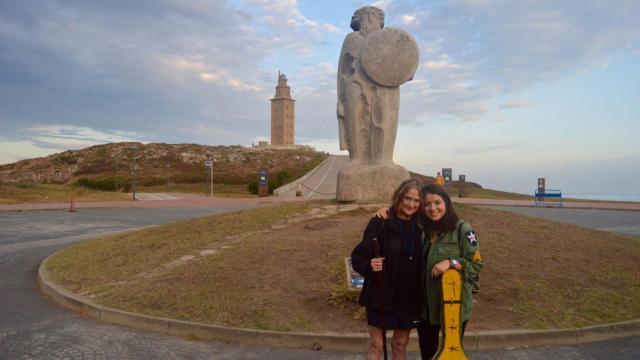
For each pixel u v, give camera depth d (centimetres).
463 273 384
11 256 1207
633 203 3184
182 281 762
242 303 663
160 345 579
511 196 4066
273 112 11206
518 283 709
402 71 1138
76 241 1459
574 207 2731
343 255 804
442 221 394
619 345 573
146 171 7300
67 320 682
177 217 2189
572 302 662
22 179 7131
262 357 541
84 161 7962
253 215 1184
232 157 8444
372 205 1102
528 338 571
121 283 807
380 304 396
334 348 562
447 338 365
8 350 569
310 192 3897
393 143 1177
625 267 815
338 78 1246
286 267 781
